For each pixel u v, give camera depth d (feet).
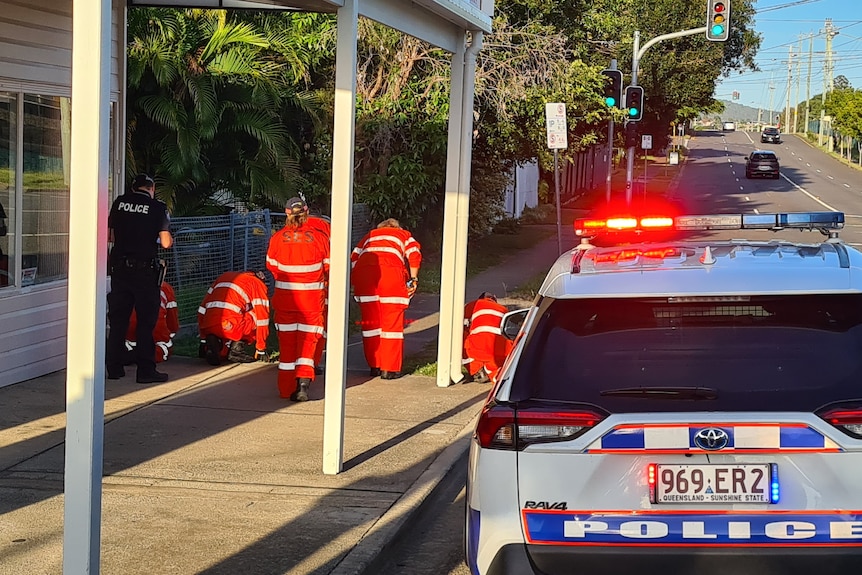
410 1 25.93
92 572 13.24
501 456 12.09
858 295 12.36
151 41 51.06
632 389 11.89
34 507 18.69
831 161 266.16
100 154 12.91
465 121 31.27
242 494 19.93
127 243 29.55
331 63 63.36
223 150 55.06
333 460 21.39
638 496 11.60
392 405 28.60
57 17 30.40
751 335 12.28
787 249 14.79
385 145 62.95
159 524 18.06
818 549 11.35
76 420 13.08
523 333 13.56
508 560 11.95
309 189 59.31
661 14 122.83
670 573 11.56
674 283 12.80
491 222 81.46
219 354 33.04
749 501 11.41
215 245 43.01
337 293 21.24
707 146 324.60
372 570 16.57
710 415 11.51
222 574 15.72
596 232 16.97
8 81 28.12
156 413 26.50
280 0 24.70
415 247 32.50
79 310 13.00
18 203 28.99
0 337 28.14
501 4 65.41
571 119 69.10
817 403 11.52
